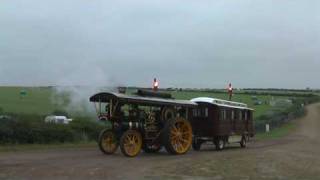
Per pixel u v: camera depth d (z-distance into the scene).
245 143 36.19
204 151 29.91
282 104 105.56
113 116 24.53
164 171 18.22
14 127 27.73
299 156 26.30
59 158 21.66
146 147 26.44
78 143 30.66
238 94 137.88
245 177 17.36
